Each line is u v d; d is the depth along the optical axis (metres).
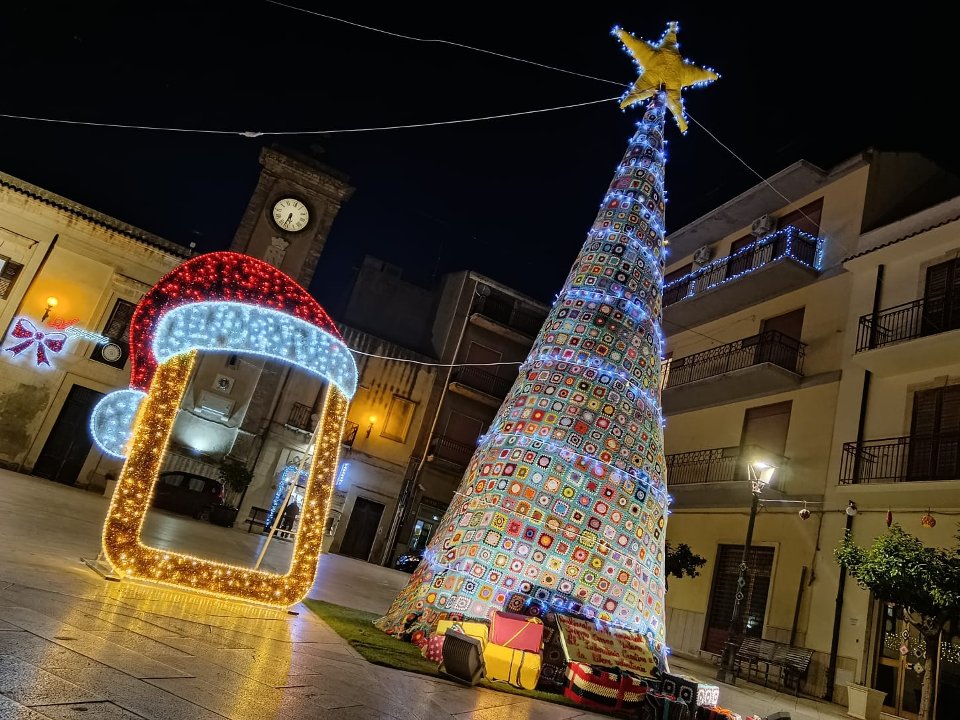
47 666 3.04
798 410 16.25
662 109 10.64
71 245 20.64
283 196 25.69
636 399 8.26
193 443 22.64
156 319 6.80
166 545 9.85
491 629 6.29
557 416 7.97
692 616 16.98
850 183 17.36
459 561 7.27
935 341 12.75
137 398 8.19
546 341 8.82
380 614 9.04
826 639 13.07
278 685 3.83
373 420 26.86
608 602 7.07
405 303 31.58
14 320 19.66
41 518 8.86
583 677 5.95
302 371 24.86
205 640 4.50
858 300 15.66
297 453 24.30
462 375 28.80
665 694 6.25
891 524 12.91
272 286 7.04
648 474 7.99
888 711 11.53
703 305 20.39
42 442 19.58
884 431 13.91
